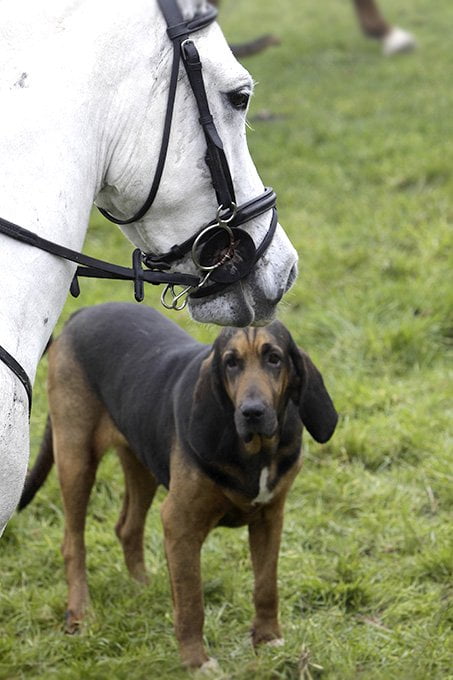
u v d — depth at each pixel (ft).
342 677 19.42
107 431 23.79
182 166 14.75
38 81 14.02
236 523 21.15
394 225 42.86
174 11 14.49
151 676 19.83
